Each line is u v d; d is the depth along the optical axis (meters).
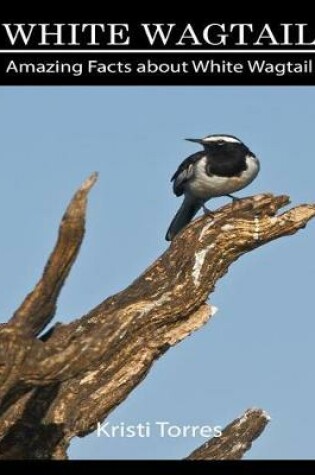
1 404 15.95
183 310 18.33
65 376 15.51
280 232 19.05
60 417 17.62
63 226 14.47
